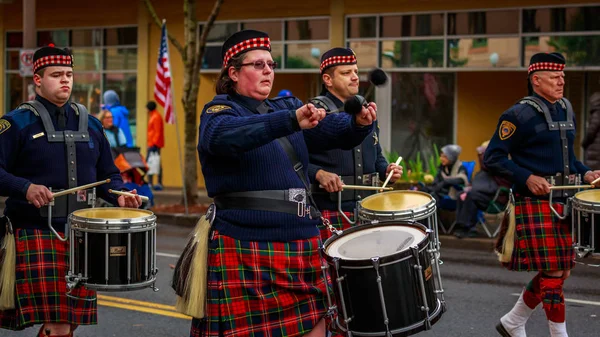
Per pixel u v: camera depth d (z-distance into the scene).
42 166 4.91
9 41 20.17
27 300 4.81
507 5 14.33
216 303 3.91
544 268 5.54
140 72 18.22
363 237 4.09
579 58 13.88
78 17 19.05
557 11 13.99
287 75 17.09
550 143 5.65
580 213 5.10
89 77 19.05
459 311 7.13
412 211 4.61
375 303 3.68
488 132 15.19
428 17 15.05
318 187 5.38
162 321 6.80
